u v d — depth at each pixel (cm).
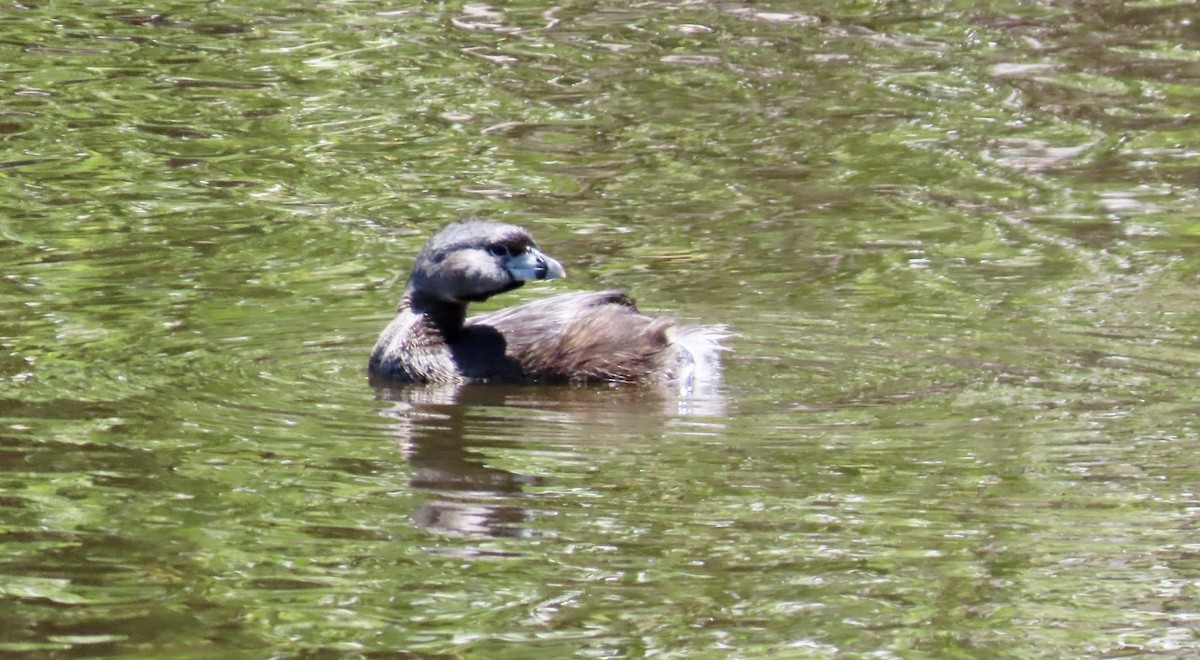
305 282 1533
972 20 2528
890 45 2405
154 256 1597
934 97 2167
